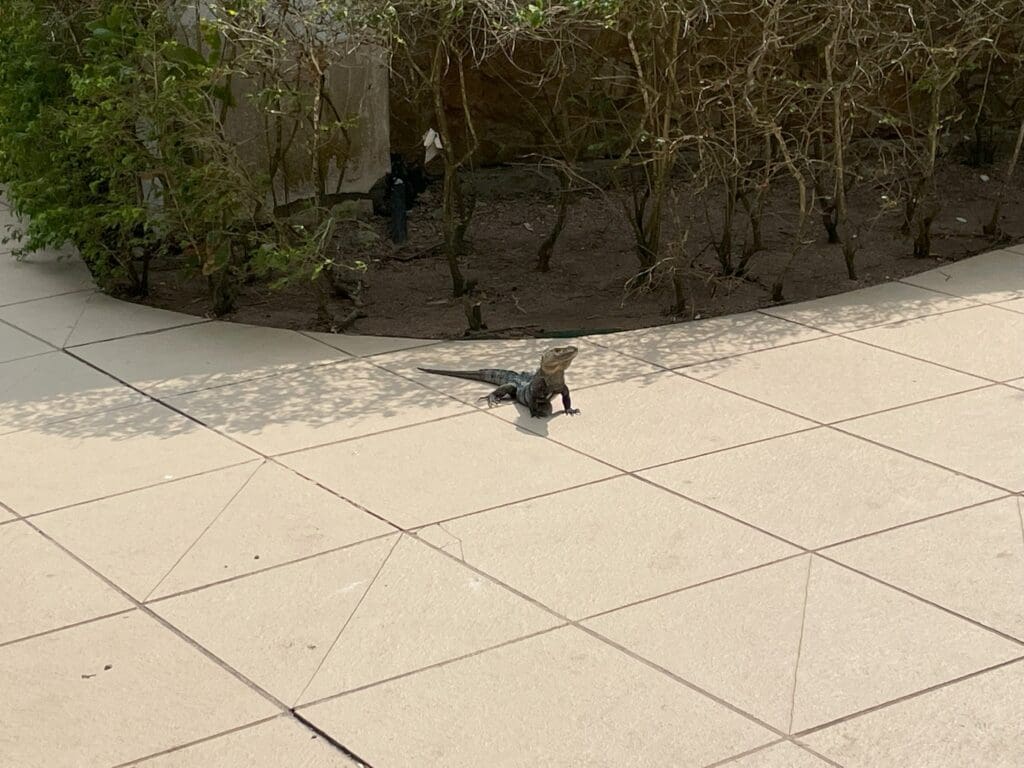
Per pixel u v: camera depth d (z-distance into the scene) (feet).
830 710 12.98
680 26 26.76
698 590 15.39
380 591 15.49
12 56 27.02
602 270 30.17
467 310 25.39
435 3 25.58
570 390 22.15
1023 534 16.62
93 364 23.75
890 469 18.67
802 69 30.32
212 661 14.08
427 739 12.64
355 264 26.61
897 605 14.97
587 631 14.55
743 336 24.82
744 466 18.85
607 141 29.60
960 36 29.25
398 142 35.09
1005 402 21.09
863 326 25.20
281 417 21.09
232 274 27.84
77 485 18.61
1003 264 29.35
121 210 25.14
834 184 30.12
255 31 25.44
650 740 12.54
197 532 17.10
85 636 14.62
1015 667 13.65
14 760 12.39
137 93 24.71
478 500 17.90
